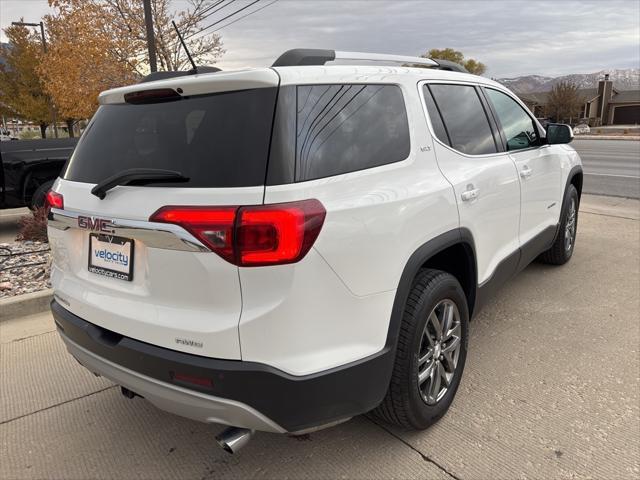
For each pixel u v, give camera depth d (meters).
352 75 2.31
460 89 3.17
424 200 2.41
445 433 2.64
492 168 3.15
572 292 4.47
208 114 2.04
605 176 12.84
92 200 2.23
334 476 2.38
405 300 2.29
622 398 2.88
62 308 2.52
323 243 1.94
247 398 1.90
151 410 2.98
